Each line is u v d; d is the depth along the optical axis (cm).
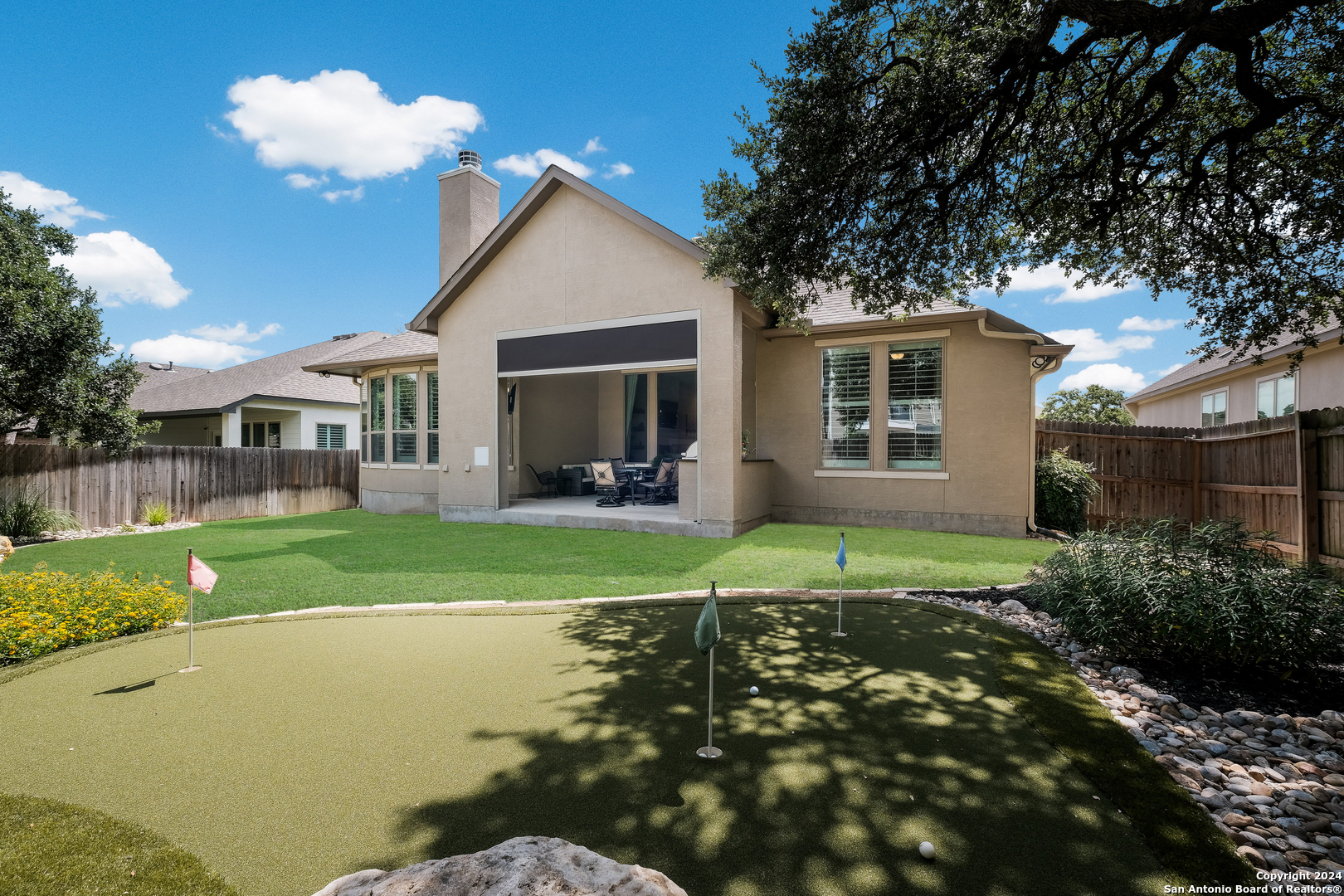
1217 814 247
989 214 623
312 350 2514
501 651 439
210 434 2297
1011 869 200
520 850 184
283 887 190
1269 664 415
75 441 1139
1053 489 1052
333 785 254
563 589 656
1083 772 266
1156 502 1086
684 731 306
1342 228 505
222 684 376
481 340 1270
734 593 618
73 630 460
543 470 1546
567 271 1163
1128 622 443
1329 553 696
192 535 1116
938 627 497
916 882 193
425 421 1474
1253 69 516
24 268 1028
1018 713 331
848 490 1159
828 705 341
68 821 228
